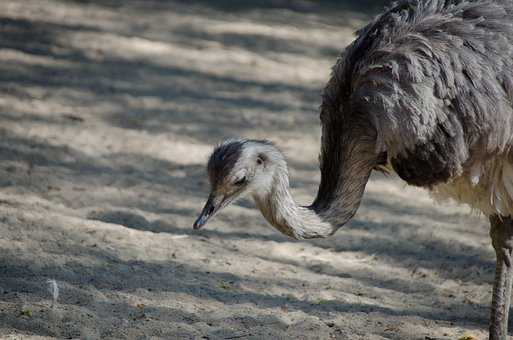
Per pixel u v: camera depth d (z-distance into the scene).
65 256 11.67
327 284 11.95
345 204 10.52
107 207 13.90
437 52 9.83
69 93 19.12
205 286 11.41
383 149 10.22
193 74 21.61
